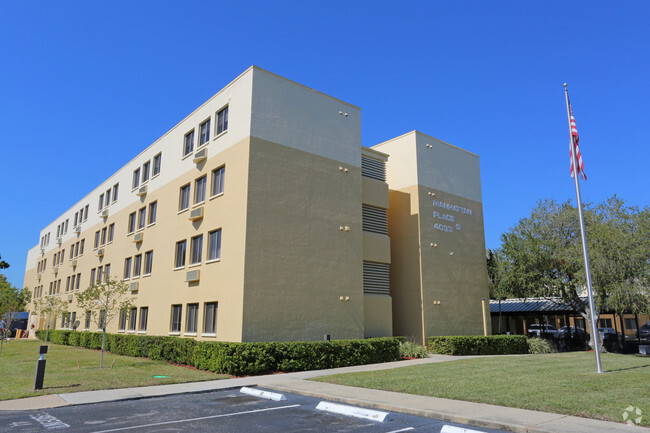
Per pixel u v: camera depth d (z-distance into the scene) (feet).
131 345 79.46
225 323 62.34
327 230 71.72
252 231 62.49
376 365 62.64
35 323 171.83
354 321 72.08
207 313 68.08
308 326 65.87
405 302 86.17
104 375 51.44
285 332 63.16
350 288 72.90
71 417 32.12
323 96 76.59
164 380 47.57
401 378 47.09
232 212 65.51
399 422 30.19
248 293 60.44
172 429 28.63
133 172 103.30
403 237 89.15
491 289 109.29
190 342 62.18
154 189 91.61
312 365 59.00
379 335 77.36
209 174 73.26
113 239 109.09
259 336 60.39
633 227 81.20
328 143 75.31
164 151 90.43
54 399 37.99
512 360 65.46
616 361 63.31
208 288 67.87
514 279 92.22
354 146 79.56
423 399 35.96
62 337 120.16
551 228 90.12
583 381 42.34
